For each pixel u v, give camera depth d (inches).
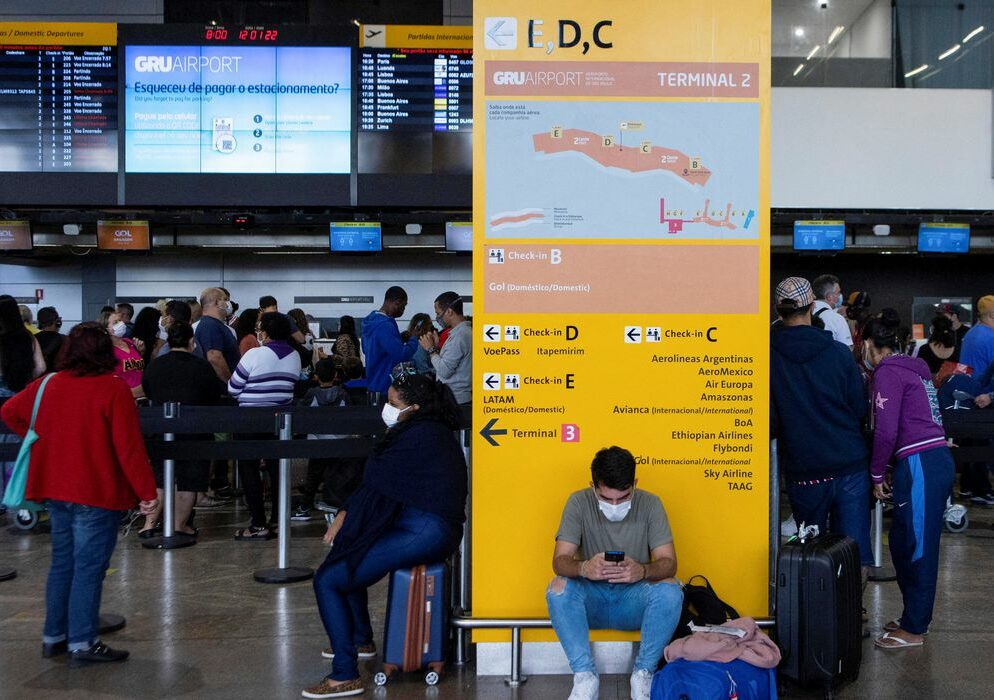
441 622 168.2
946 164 523.2
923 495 183.6
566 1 171.5
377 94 460.4
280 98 459.8
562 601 156.6
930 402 185.5
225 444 238.5
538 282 171.3
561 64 171.5
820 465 180.9
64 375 178.2
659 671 145.7
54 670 177.6
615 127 171.8
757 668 145.1
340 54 458.6
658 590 155.9
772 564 172.1
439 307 357.4
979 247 549.6
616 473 151.9
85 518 177.8
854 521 182.1
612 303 171.8
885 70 536.7
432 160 461.7
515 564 172.1
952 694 163.0
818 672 157.5
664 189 171.9
